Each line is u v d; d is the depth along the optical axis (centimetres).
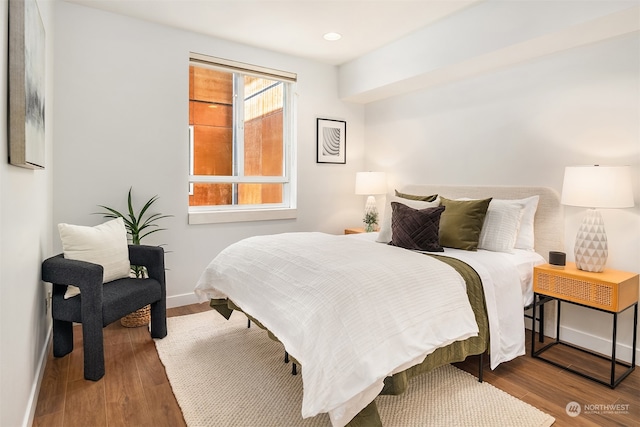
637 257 244
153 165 333
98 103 306
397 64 362
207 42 356
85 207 304
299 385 213
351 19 319
